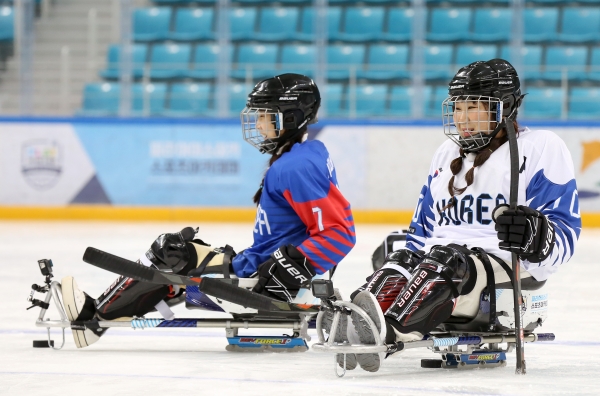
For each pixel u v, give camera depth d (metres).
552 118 29.89
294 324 9.31
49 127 30.52
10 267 18.05
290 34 34.44
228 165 30.14
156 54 33.88
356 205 29.83
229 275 9.45
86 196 30.56
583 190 29.00
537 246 7.75
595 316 12.43
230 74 32.41
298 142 9.57
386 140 29.73
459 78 8.53
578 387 7.58
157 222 29.89
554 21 34.06
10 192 30.62
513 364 8.80
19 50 31.58
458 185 8.79
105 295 9.48
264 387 7.51
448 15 34.53
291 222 9.34
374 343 7.64
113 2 34.03
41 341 9.84
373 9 35.03
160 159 30.34
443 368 8.44
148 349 9.76
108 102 32.34
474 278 8.10
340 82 32.56
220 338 10.55
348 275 16.88
